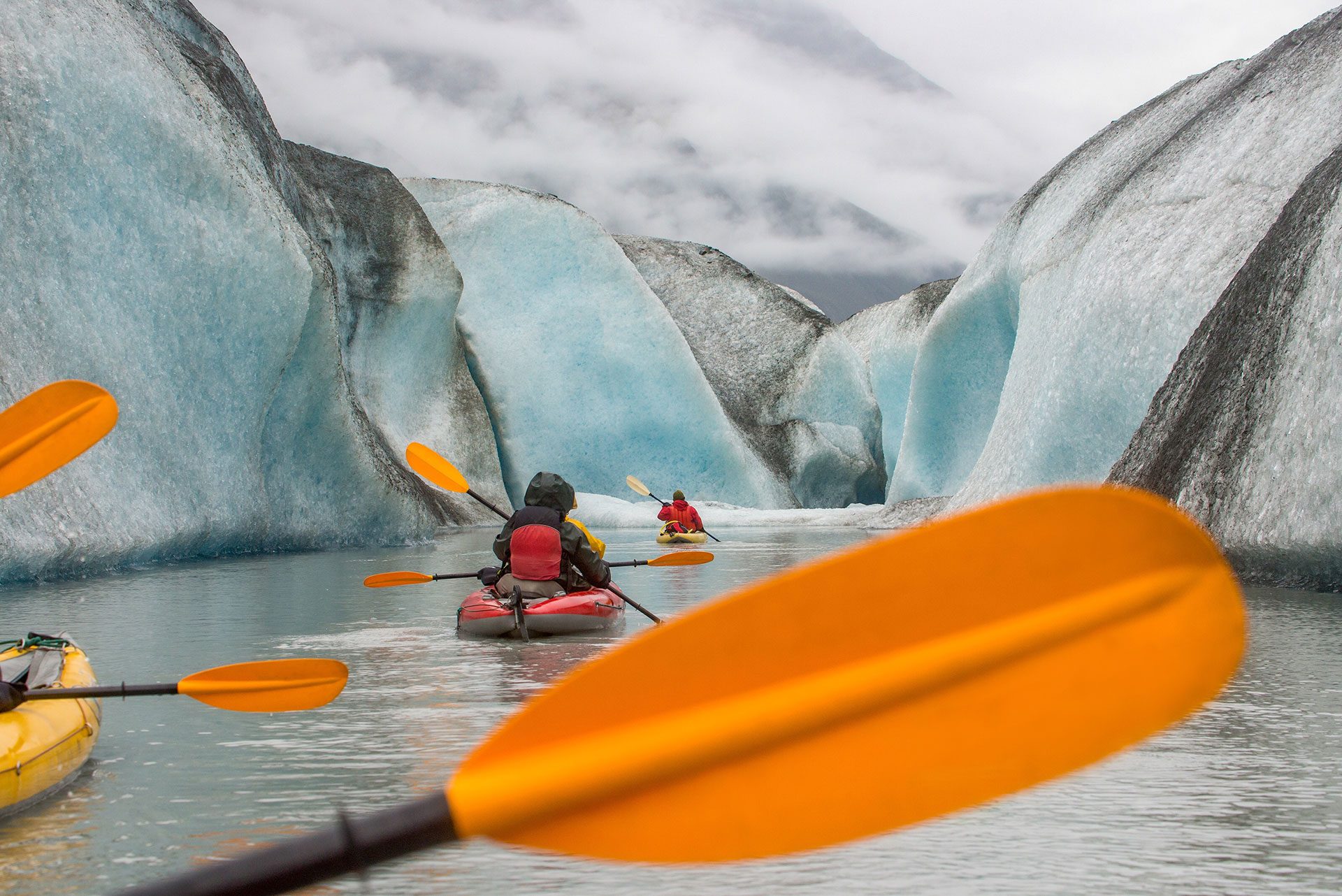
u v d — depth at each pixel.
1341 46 17.14
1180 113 21.20
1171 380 14.07
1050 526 0.86
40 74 14.15
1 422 4.04
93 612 8.84
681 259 44.97
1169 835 2.99
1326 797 3.34
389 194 31.84
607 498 34.16
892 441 43.69
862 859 2.84
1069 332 19.03
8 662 4.02
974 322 27.78
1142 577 0.85
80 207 14.42
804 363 42.19
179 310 15.88
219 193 16.73
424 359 32.25
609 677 0.90
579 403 36.44
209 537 16.11
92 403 4.09
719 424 37.09
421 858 2.89
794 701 0.87
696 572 12.63
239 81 23.41
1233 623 0.82
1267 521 10.29
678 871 2.78
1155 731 0.83
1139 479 13.45
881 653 0.88
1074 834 3.01
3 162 13.46
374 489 20.41
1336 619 7.76
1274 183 16.78
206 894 0.92
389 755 3.99
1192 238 17.45
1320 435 9.84
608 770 0.87
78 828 3.13
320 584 11.62
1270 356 11.20
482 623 7.21
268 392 17.73
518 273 36.97
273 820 3.21
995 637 0.85
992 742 0.85
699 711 0.88
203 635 7.36
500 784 0.88
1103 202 21.12
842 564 0.89
